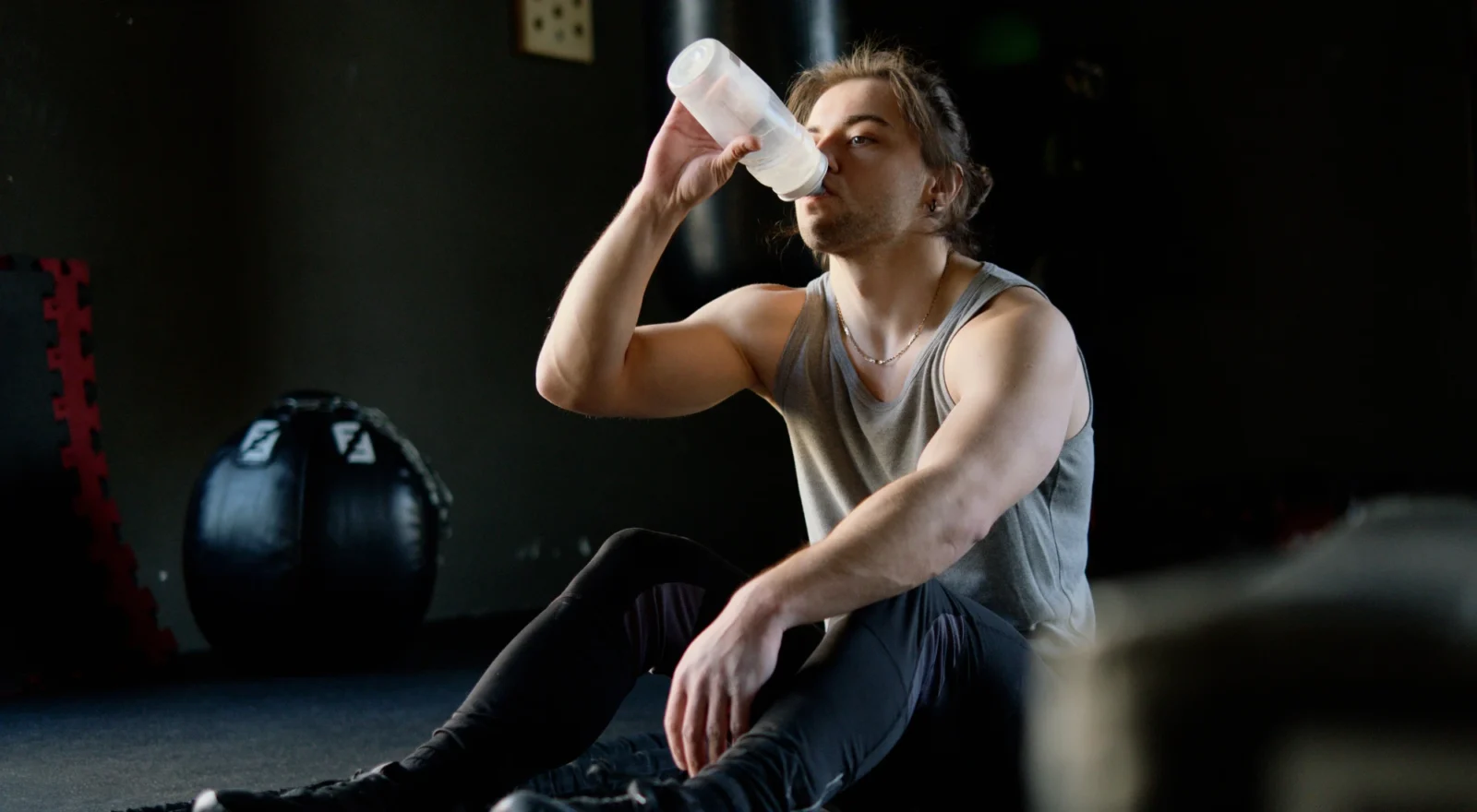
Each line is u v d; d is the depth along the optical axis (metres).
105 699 2.87
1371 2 4.84
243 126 3.95
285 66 4.04
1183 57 5.09
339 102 4.14
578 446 4.61
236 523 3.27
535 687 1.16
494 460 4.43
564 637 1.18
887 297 1.36
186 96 3.85
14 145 3.55
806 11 3.60
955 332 1.30
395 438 3.55
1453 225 4.75
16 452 3.24
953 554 1.10
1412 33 4.79
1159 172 5.12
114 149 3.72
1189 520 4.60
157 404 3.77
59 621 3.22
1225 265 5.05
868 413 1.37
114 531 3.41
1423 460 4.79
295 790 1.06
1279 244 4.99
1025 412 1.17
